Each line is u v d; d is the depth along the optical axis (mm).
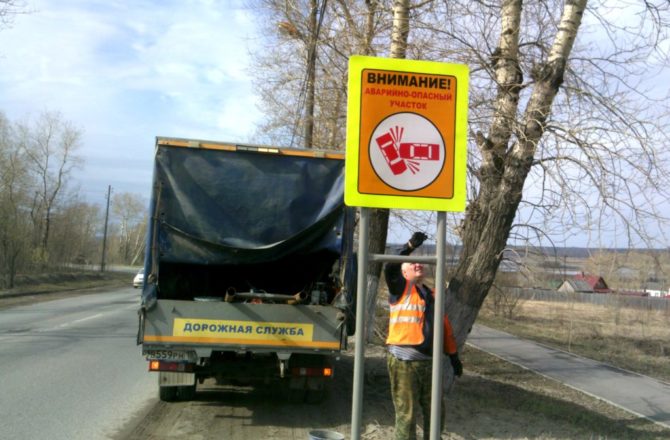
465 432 6441
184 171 6863
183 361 6613
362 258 3836
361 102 3896
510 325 21750
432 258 3951
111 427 6367
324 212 7016
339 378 9312
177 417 6871
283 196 6988
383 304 15867
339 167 7152
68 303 27531
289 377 7176
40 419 6613
